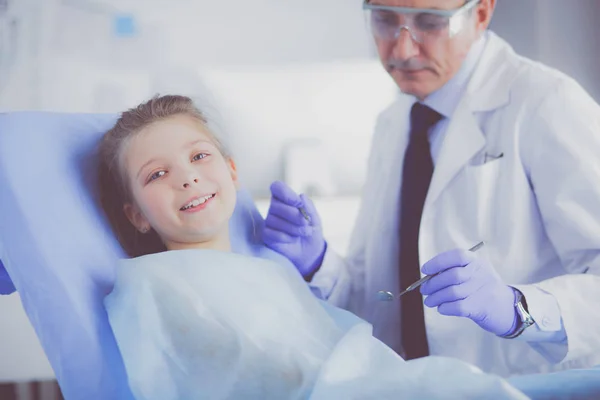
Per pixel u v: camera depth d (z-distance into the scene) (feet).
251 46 10.83
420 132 5.06
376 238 5.17
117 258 3.76
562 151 4.25
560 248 4.31
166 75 10.11
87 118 4.22
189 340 3.23
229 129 8.33
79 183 3.90
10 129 3.77
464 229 4.61
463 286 3.56
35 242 3.43
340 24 11.00
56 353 3.28
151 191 3.91
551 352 3.99
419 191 5.01
